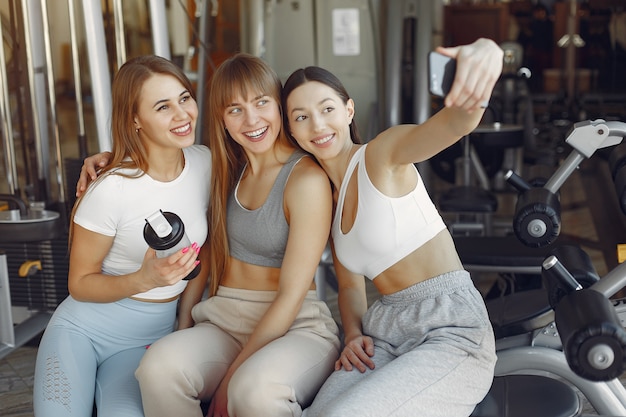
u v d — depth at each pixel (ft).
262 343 6.48
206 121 13.89
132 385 6.70
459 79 4.58
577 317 4.93
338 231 6.52
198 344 6.58
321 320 6.85
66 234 11.37
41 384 6.65
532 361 7.04
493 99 19.84
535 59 33.99
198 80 13.88
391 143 5.90
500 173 20.68
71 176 11.16
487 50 4.64
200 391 6.50
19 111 12.85
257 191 6.88
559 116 30.40
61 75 13.58
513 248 10.28
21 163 13.41
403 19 17.54
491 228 15.28
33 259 11.48
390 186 6.07
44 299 11.55
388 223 6.12
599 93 31.91
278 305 6.51
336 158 6.58
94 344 7.06
